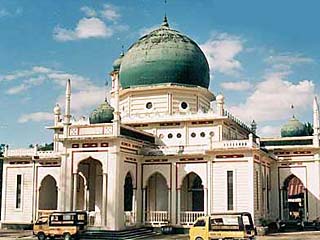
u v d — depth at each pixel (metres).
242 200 37.19
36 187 43.88
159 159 40.44
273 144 45.28
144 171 40.59
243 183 37.38
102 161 37.22
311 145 43.69
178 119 43.28
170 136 43.66
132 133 39.78
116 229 35.91
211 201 38.19
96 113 41.91
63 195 37.94
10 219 44.22
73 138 37.84
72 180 37.97
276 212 43.59
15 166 44.94
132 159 39.34
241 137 48.50
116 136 36.62
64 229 33.31
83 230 34.03
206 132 42.62
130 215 38.72
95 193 41.91
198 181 42.56
